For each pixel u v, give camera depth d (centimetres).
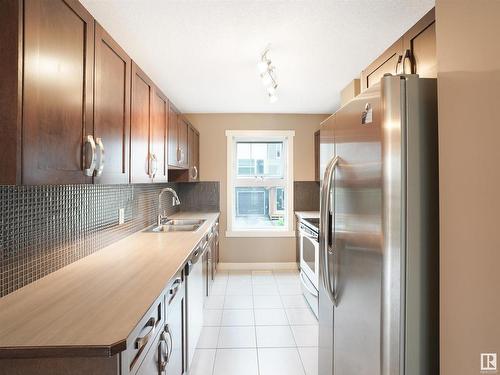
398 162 98
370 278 108
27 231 134
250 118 445
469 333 77
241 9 175
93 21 127
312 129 448
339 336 139
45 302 115
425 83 100
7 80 84
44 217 146
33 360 89
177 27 194
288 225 450
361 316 116
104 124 138
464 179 79
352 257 123
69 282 138
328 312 156
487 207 71
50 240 151
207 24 191
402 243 99
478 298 74
